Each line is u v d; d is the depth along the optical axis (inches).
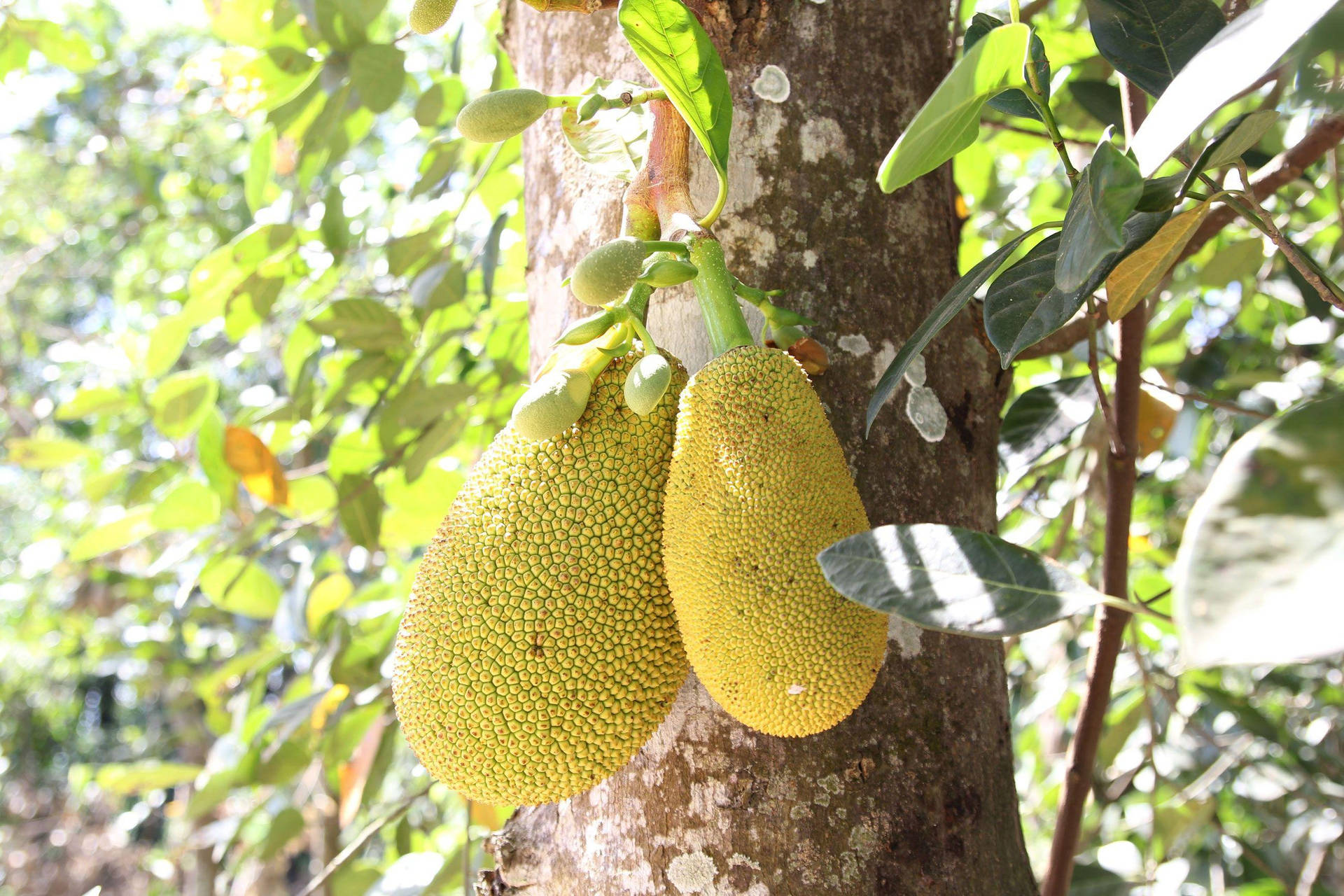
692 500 40.9
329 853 161.2
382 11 85.4
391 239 104.9
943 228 53.2
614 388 44.2
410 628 44.0
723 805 45.1
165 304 133.3
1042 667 115.0
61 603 247.4
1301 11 32.1
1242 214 43.2
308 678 114.0
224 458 91.7
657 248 43.6
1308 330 94.7
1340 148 84.7
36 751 351.6
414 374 88.4
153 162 242.1
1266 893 98.8
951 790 46.7
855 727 46.1
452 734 42.7
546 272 53.3
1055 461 88.4
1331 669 108.0
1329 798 96.3
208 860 242.5
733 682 40.4
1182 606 27.6
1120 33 46.4
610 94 48.4
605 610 42.4
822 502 40.6
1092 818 118.3
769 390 41.3
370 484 90.9
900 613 36.6
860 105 51.2
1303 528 27.5
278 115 88.8
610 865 46.1
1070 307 41.8
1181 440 91.1
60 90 214.4
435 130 111.9
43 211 293.3
